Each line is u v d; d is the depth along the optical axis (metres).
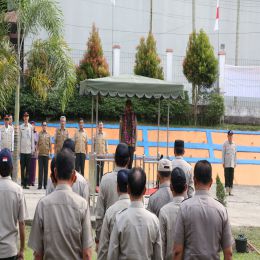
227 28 38.34
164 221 7.51
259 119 33.00
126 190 7.28
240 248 13.44
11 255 7.56
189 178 10.36
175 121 31.75
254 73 32.84
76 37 36.22
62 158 6.51
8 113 29.67
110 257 6.54
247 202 21.17
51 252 6.32
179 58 33.78
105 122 30.78
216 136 29.78
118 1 36.84
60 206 6.38
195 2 37.97
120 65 33.69
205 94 32.22
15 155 19.28
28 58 19.47
